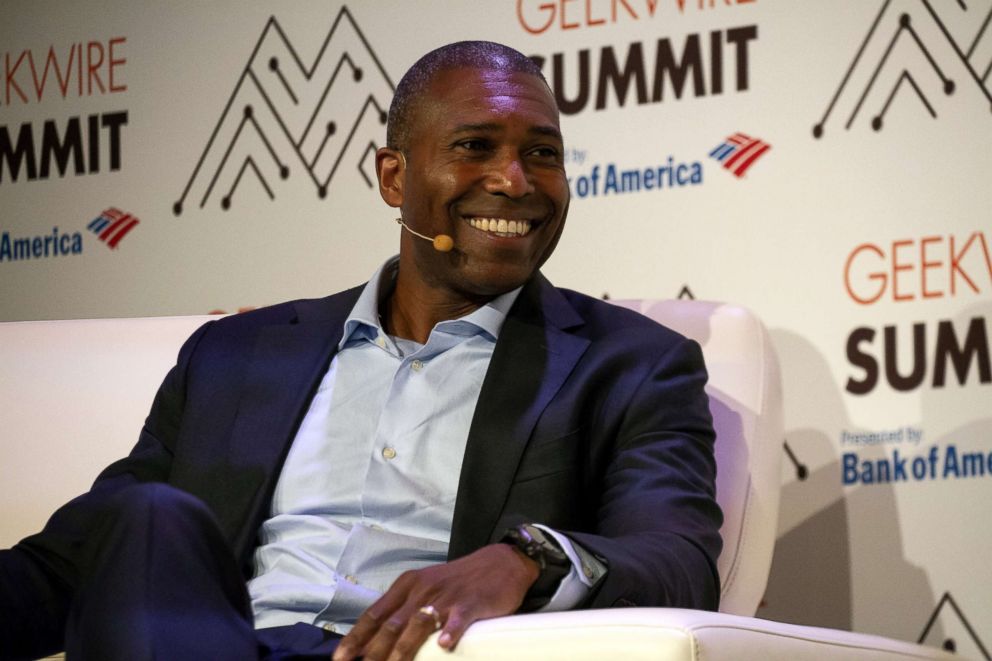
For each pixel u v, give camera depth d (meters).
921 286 10.09
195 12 12.32
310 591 6.83
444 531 7.14
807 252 10.39
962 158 10.05
